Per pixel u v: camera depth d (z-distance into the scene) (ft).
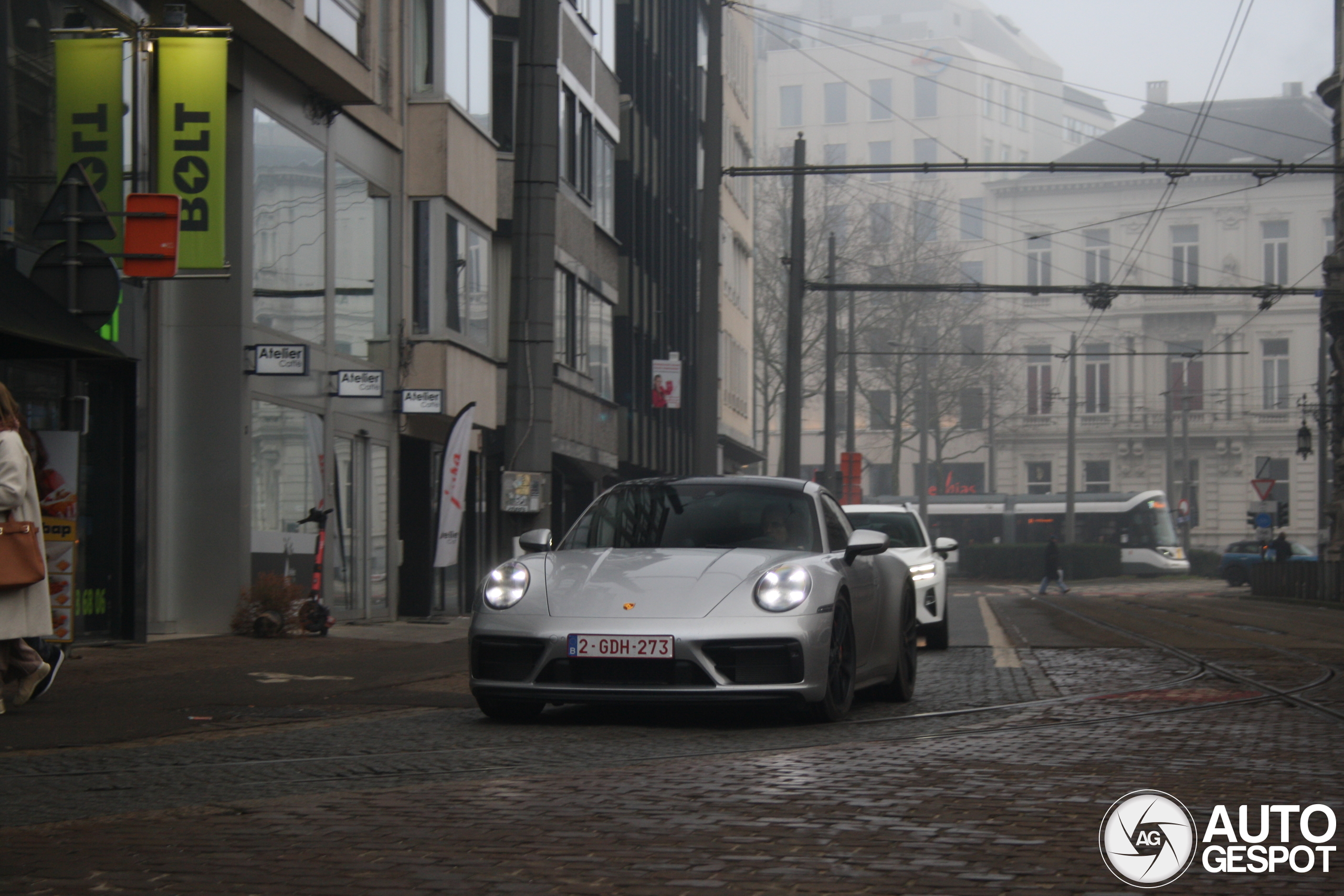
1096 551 185.26
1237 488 246.47
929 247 238.68
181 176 45.78
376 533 67.21
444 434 75.61
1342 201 123.03
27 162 42.11
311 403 59.21
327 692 31.45
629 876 13.24
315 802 17.01
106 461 46.14
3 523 25.30
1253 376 247.50
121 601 46.26
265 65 55.16
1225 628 64.49
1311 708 28.55
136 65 45.80
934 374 221.46
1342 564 95.35
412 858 14.01
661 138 127.03
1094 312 257.34
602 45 99.60
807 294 211.61
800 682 24.14
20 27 41.70
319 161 60.49
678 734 23.84
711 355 70.79
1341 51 124.06
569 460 91.09
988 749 21.74
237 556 51.70
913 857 14.05
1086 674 36.99
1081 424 255.91
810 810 16.47
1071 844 14.66
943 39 319.06
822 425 282.15
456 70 72.64
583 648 23.95
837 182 250.37
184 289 52.31
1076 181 259.39
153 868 13.62
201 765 20.22
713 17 71.20
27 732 23.98
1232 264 249.34
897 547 48.93
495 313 81.76
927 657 44.29
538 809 16.49
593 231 96.27
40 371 43.04
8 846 14.64
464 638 54.44
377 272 67.51
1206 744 22.43
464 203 72.69
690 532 27.68
